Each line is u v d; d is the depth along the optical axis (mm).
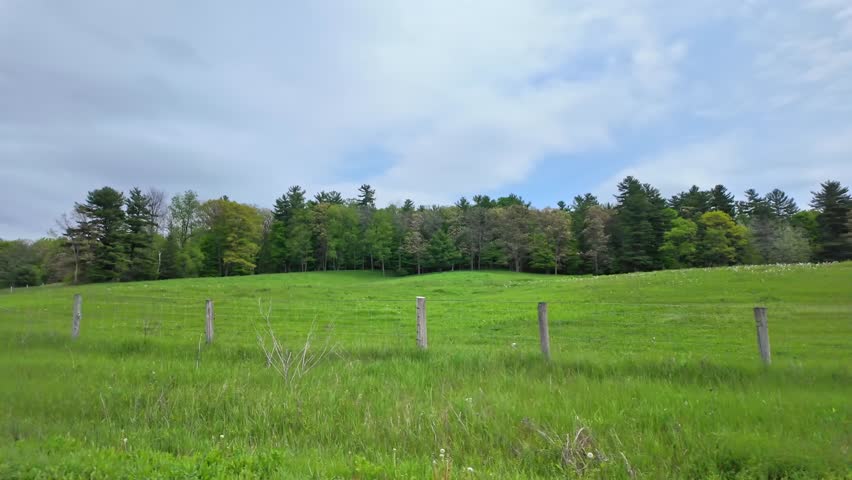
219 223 86875
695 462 5379
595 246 90938
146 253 73938
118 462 4949
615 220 93875
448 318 20625
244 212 86812
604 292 29453
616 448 5660
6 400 7453
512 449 5828
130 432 6340
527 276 75625
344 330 16844
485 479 4852
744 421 6355
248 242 87500
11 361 10312
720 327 16438
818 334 14719
